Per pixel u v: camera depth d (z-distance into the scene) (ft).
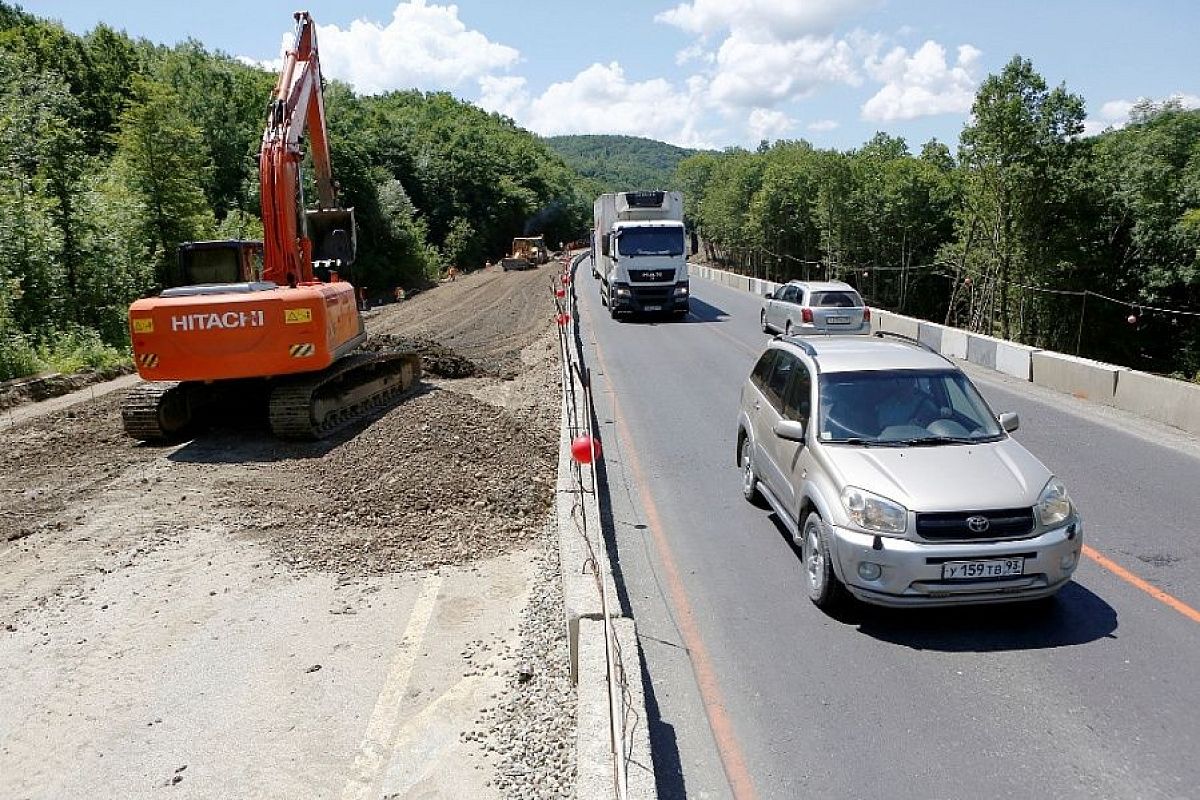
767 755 15.75
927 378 24.23
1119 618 20.54
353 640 22.15
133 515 32.01
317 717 18.72
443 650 21.52
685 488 32.30
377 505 31.58
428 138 290.15
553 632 21.58
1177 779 14.60
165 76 163.73
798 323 68.74
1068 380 49.34
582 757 13.98
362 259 162.71
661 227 87.71
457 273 231.71
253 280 46.96
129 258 86.79
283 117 46.80
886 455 21.30
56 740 18.16
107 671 20.85
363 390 50.11
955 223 161.68
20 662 21.35
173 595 24.99
